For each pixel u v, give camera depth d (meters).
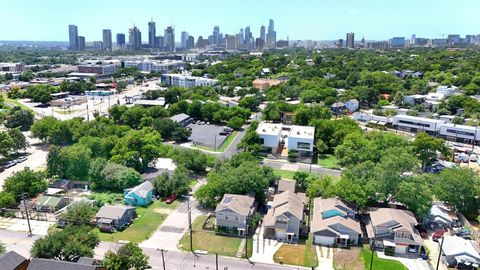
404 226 58.75
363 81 195.25
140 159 91.75
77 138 108.00
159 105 152.50
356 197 66.81
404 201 66.81
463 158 100.94
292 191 74.12
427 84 188.00
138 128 128.62
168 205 74.38
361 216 68.69
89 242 54.31
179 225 66.31
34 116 138.88
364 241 61.91
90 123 114.06
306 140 103.50
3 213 69.31
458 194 69.44
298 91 178.50
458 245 57.22
